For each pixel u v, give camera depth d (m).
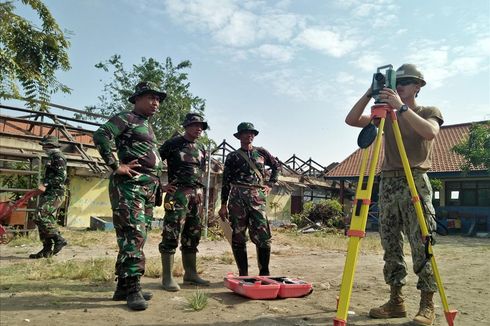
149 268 5.55
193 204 4.98
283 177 24.17
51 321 3.22
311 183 25.78
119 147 4.04
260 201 5.25
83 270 5.23
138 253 3.81
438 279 3.32
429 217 3.60
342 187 25.70
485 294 4.90
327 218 21.16
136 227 3.82
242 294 4.32
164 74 30.27
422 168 3.70
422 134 3.34
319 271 6.58
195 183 4.99
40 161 10.36
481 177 20.77
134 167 3.89
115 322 3.27
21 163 11.66
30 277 5.00
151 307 3.80
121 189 3.87
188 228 5.05
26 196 7.05
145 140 4.07
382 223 3.87
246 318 3.57
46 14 8.17
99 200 16.41
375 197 21.72
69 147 14.00
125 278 3.78
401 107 3.19
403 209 3.71
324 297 4.52
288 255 9.05
